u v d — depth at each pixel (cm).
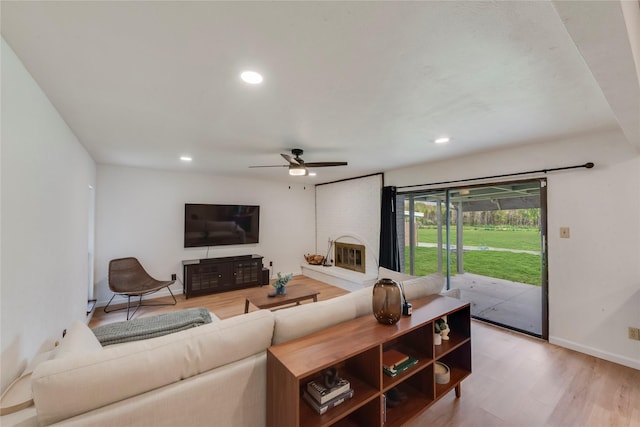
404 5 114
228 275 529
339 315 185
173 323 238
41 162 186
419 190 452
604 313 280
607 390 230
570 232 300
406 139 305
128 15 119
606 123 255
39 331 181
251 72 168
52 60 153
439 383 211
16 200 148
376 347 161
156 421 123
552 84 182
